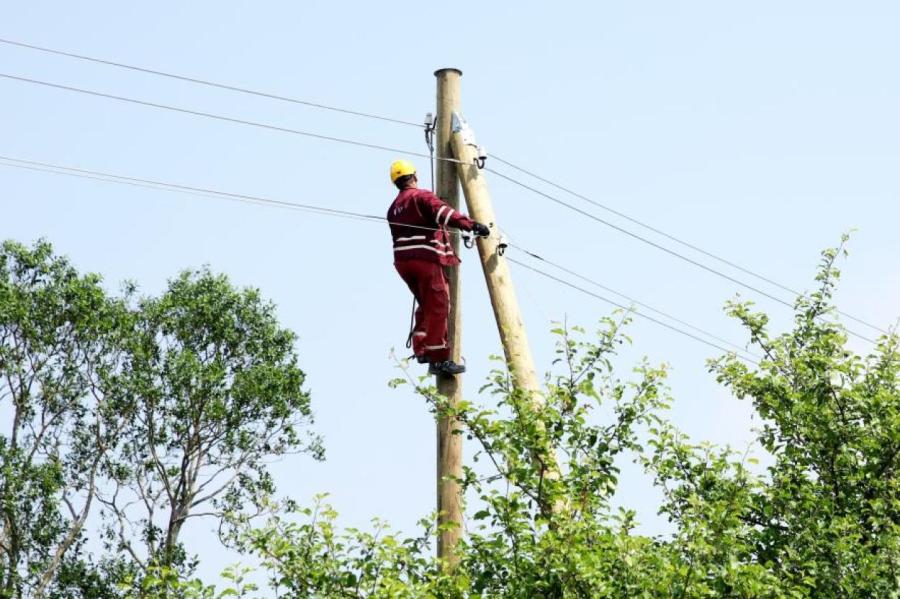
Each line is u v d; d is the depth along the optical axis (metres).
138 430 43.00
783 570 15.23
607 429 14.02
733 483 14.94
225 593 12.30
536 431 13.52
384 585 12.64
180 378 42.03
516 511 13.01
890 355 18.42
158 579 12.62
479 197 15.44
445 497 14.55
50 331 41.75
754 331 18.78
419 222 14.91
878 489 17.38
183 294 44.25
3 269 42.22
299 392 44.25
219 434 43.34
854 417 17.94
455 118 15.69
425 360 14.87
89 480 42.69
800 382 18.30
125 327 42.69
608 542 13.12
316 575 12.70
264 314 45.47
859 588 15.54
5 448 40.44
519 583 12.99
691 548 13.14
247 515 13.30
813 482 17.31
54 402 42.50
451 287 15.15
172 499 42.94
